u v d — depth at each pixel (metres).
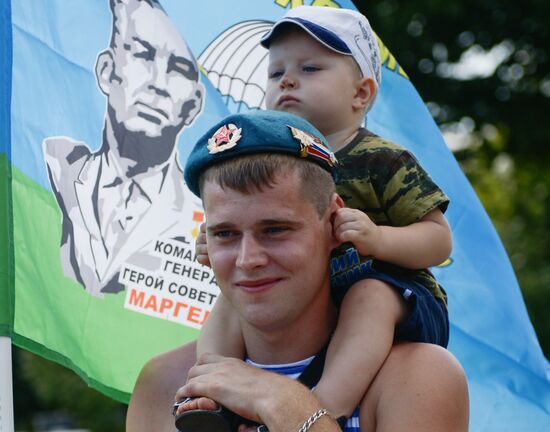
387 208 3.65
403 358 3.29
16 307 4.10
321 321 3.36
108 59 4.55
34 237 4.21
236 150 3.15
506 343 5.00
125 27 4.61
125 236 4.48
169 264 4.56
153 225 4.55
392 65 4.99
